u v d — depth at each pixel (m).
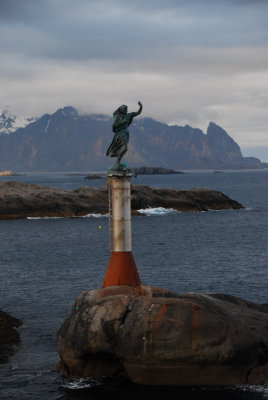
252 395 28.94
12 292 54.78
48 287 57.16
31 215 139.50
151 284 58.97
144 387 29.80
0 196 140.75
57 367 33.78
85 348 30.08
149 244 92.81
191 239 98.94
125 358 29.53
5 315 44.09
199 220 133.75
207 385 29.45
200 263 71.62
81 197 148.88
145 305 29.67
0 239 100.56
